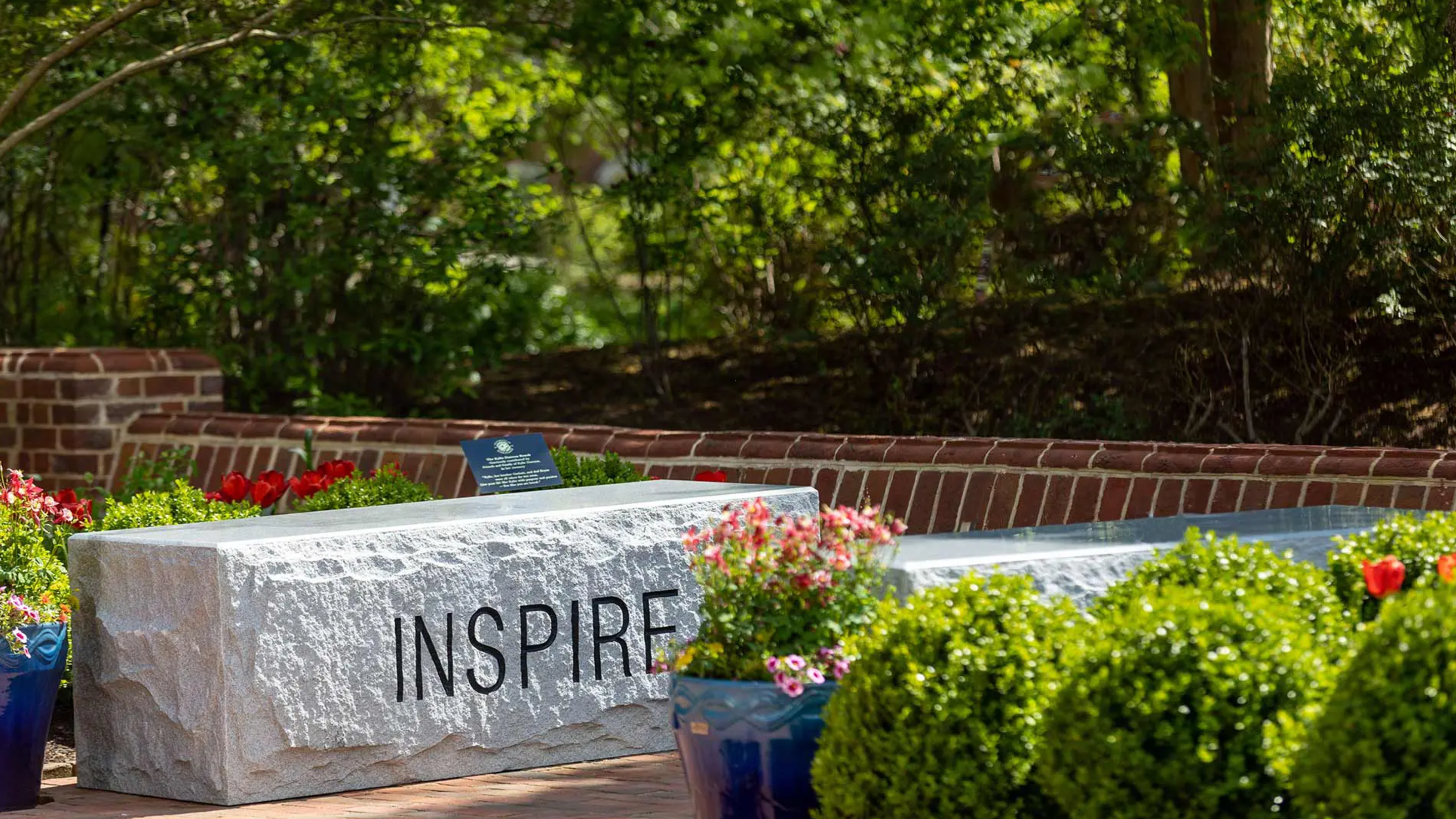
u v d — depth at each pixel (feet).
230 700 18.71
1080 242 35.65
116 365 36.37
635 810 18.11
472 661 20.35
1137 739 12.18
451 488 32.35
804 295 40.29
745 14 38.75
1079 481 26.14
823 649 15.23
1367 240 32.07
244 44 39.73
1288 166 32.42
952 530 27.22
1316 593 14.74
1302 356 33.14
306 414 42.68
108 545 19.93
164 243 41.32
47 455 36.40
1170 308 35.65
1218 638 12.51
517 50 45.24
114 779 20.07
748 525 16.05
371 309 42.06
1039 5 37.58
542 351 49.70
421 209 42.14
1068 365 35.19
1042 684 13.41
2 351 37.14
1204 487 24.85
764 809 15.21
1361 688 11.40
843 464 28.94
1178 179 36.06
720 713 15.21
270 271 42.14
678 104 40.65
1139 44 35.88
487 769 20.45
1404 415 32.07
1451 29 30.17
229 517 25.02
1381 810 11.05
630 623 21.52
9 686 18.85
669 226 42.68
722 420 38.91
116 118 41.57
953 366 36.35
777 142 40.88
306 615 19.19
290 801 19.15
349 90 40.60
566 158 48.26
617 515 21.50
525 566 20.77
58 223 45.70
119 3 39.70
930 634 13.94
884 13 37.14
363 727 19.51
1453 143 31.78
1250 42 36.78
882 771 13.65
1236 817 12.11
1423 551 16.20
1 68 39.24
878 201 37.86
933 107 37.83
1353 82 32.50
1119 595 15.10
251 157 39.34
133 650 19.60
